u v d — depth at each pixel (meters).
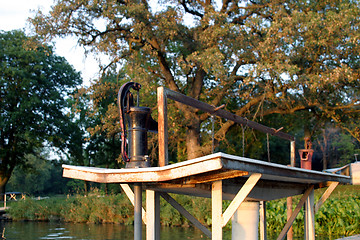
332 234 10.56
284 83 15.20
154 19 16.30
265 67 13.75
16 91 27.42
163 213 15.20
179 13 16.80
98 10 16.09
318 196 12.16
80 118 31.00
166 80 19.11
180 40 17.67
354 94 17.47
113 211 17.02
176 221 14.95
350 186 15.53
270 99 17.30
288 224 5.13
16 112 26.27
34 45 16.55
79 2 15.61
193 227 14.44
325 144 37.59
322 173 4.45
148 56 17.17
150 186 3.82
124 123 3.38
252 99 18.25
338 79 15.09
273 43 14.43
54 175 61.66
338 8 16.73
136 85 3.55
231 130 22.83
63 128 28.66
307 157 5.95
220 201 3.26
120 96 3.39
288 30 13.91
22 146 29.20
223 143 19.94
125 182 3.30
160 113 3.25
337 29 14.54
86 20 16.44
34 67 27.75
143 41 17.34
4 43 28.12
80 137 30.19
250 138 23.48
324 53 16.28
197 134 18.31
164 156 3.17
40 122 27.73
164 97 3.28
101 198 18.80
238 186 3.82
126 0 16.58
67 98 29.77
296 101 17.64
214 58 14.30
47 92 28.95
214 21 15.75
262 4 18.59
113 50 17.20
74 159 31.06
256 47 14.78
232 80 16.53
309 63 16.67
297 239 9.71
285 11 16.11
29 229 14.68
